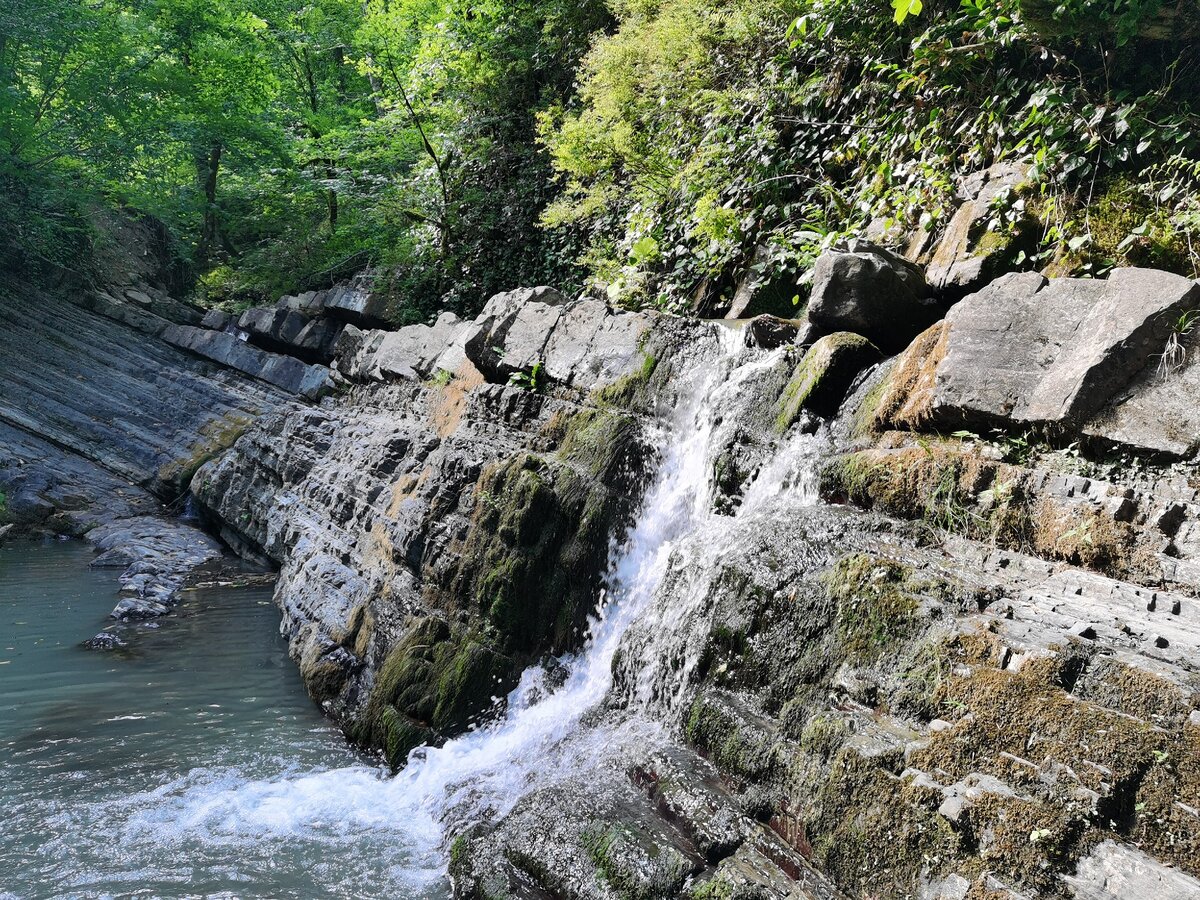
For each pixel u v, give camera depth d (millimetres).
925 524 4418
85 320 19703
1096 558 3744
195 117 24203
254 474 14602
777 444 5715
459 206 15812
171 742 7152
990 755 3242
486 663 6695
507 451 7988
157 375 18953
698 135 10094
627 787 4586
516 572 6793
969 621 3680
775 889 3514
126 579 12609
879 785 3414
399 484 9492
